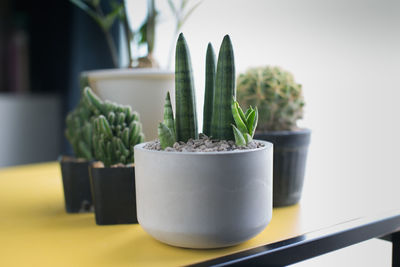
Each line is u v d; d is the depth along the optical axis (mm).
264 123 714
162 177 487
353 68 1003
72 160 751
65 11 2414
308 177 1007
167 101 539
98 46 1925
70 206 707
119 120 675
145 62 903
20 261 487
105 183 625
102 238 573
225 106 546
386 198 803
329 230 565
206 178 472
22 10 2691
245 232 494
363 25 970
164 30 1530
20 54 2730
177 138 559
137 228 621
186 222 481
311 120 1128
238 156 478
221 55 541
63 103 2451
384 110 934
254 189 495
